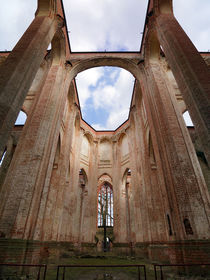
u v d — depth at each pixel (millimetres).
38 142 9133
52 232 12289
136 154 18344
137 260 12539
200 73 6750
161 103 9883
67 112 17547
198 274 5953
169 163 8234
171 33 8633
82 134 22062
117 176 21750
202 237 6484
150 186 14062
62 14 12164
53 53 13133
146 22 11742
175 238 7012
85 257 14445
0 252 6477
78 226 20578
